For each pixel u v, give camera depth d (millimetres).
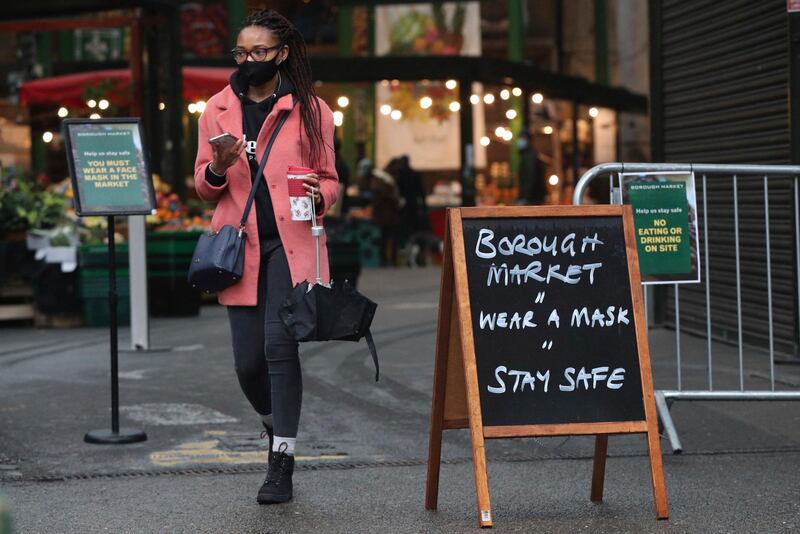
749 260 17125
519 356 9039
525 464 10977
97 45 36969
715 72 18016
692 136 18750
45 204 22359
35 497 9883
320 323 9250
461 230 9180
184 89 30391
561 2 40781
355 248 26375
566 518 9164
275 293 9516
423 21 39281
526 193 36531
